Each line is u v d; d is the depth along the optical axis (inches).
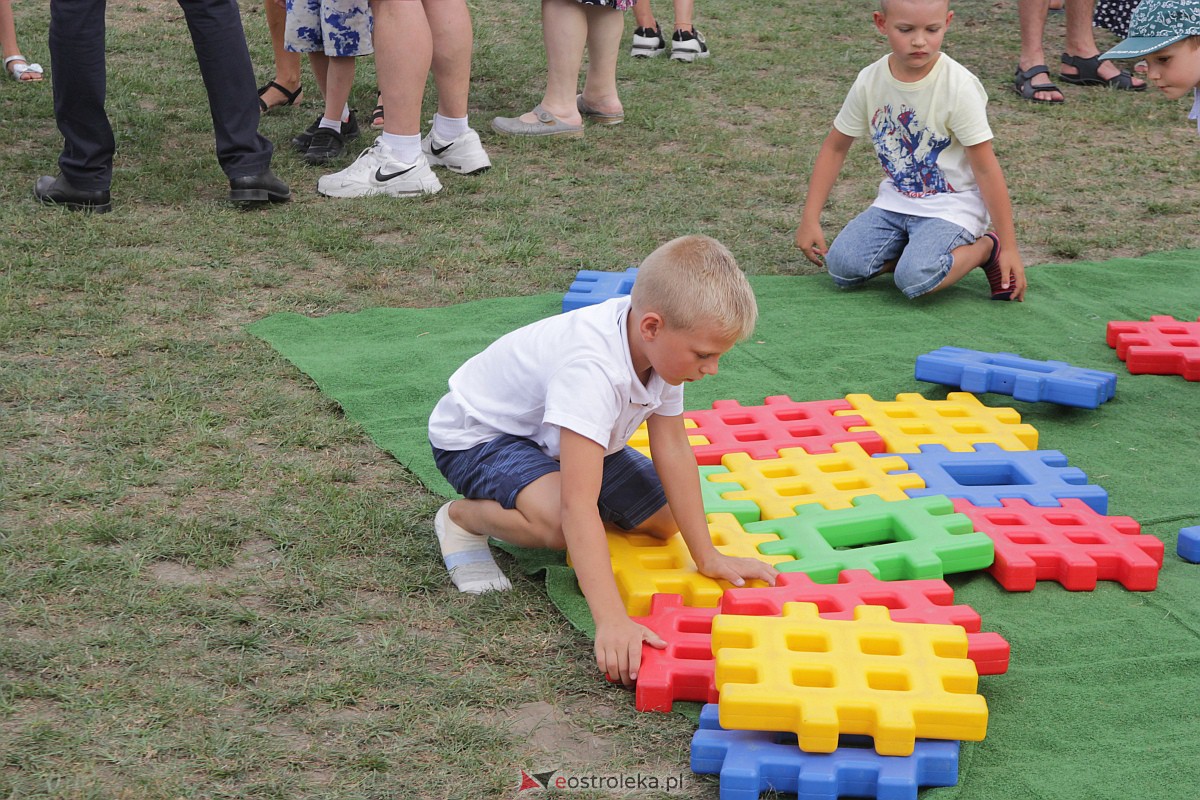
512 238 195.9
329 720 83.3
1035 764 81.7
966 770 80.8
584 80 306.7
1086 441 135.5
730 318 87.1
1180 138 264.1
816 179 186.5
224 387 137.9
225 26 193.0
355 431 128.9
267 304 164.9
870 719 79.0
